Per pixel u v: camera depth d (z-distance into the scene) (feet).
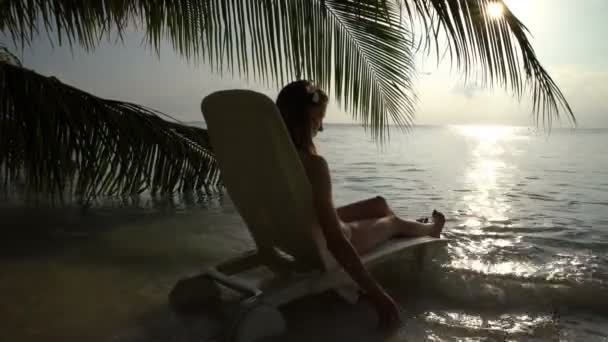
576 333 5.51
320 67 9.01
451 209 15.23
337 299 6.61
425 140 110.93
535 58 7.30
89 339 5.39
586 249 9.62
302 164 5.37
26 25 9.45
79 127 9.85
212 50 8.98
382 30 8.71
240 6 8.70
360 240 6.64
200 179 15.11
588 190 20.58
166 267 8.41
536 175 27.78
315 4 8.63
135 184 12.28
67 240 10.47
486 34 7.11
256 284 7.00
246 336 5.04
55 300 6.66
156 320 5.95
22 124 8.95
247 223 6.47
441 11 6.86
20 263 8.57
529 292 6.88
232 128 5.55
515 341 5.31
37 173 9.71
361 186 21.68
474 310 6.25
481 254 9.11
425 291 7.00
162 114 12.07
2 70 9.14
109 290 7.13
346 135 141.79
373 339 5.36
